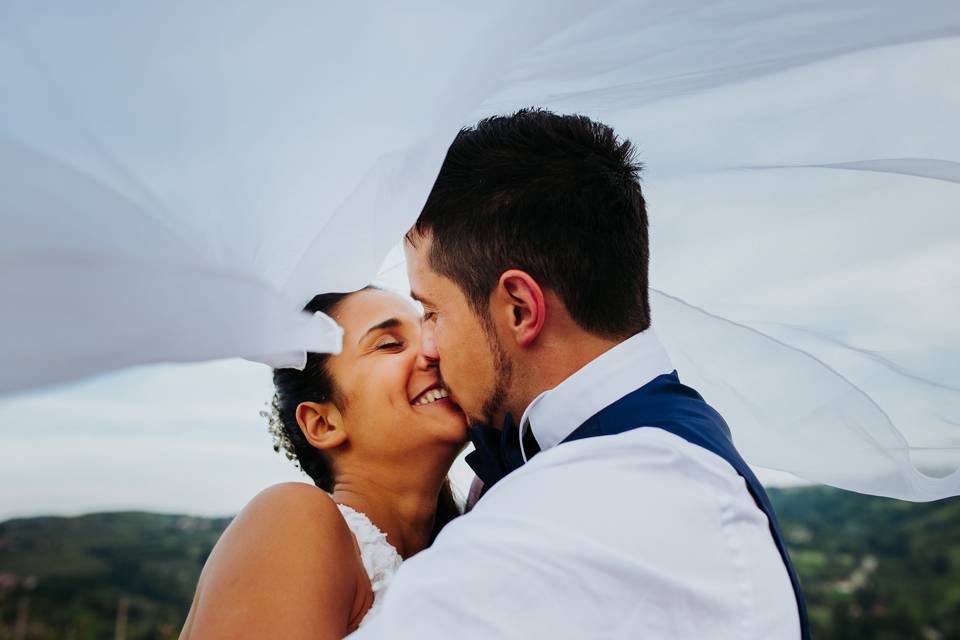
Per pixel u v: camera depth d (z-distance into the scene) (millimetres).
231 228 1035
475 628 1146
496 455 1670
